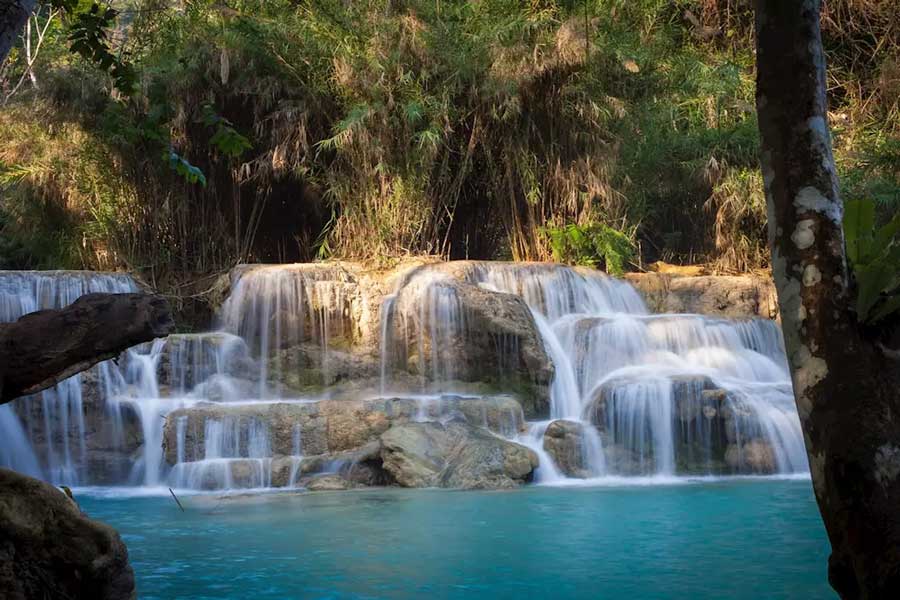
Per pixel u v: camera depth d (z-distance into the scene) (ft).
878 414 10.25
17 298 42.55
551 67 50.01
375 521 25.25
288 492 33.32
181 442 36.45
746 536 22.43
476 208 55.52
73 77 49.73
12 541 11.70
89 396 39.01
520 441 37.81
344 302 45.85
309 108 51.47
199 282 51.83
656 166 58.85
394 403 37.47
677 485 34.45
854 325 10.65
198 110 50.52
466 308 43.75
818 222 10.99
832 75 73.20
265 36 49.75
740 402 39.06
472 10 52.31
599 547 21.06
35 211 55.77
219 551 20.88
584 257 52.75
